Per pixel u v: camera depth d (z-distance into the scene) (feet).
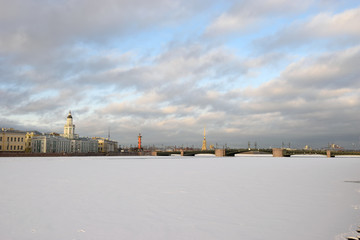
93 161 323.78
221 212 58.13
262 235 43.55
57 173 150.71
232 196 77.51
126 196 77.10
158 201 69.92
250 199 72.79
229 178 128.57
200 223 50.01
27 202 68.08
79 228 46.85
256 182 112.27
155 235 43.52
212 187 96.32
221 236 43.09
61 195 78.33
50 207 62.49
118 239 41.68
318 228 47.06
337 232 44.98
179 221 51.19
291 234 44.06
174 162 325.83
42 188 92.17
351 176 139.23
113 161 335.26
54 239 41.65
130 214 56.29
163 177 132.46
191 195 79.15
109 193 82.12
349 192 85.05
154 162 322.14
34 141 544.62
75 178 124.77
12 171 162.40
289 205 65.31
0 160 332.19
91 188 92.58
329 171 176.14
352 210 60.08
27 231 45.24
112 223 49.78
